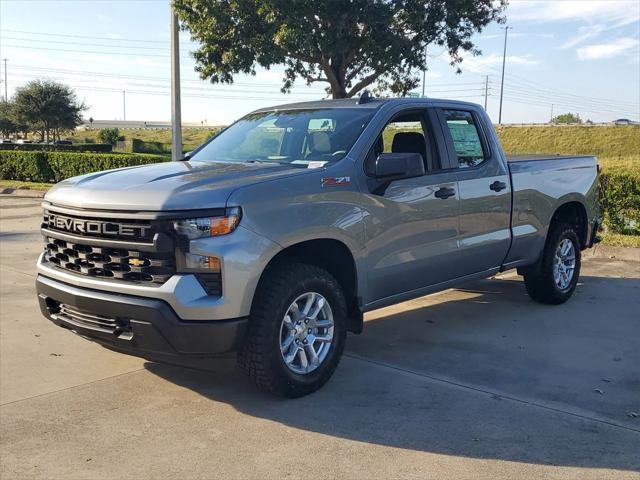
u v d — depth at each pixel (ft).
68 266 14.85
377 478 11.44
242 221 13.39
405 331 20.45
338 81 73.82
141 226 13.29
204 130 357.20
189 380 16.21
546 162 22.71
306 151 16.99
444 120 19.06
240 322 13.39
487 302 24.20
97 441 12.94
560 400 14.88
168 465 11.96
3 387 15.79
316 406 14.55
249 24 65.57
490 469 11.73
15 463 12.07
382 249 16.47
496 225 20.24
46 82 210.59
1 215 52.24
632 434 13.12
